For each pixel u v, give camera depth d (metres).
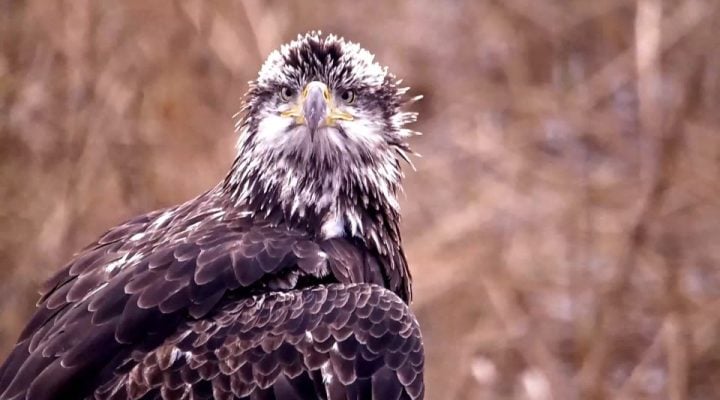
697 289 17.03
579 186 18.11
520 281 17.25
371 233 10.37
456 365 16.48
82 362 8.88
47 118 17.08
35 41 17.30
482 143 19.17
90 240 16.73
